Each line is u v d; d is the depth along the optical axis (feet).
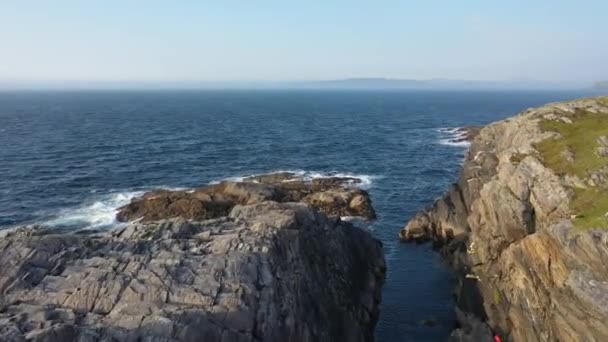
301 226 122.62
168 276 90.68
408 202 229.66
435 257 164.76
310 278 107.24
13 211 201.26
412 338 117.60
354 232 151.33
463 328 117.29
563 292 92.32
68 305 82.89
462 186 181.06
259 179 255.50
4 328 73.10
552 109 170.09
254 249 101.24
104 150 343.87
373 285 135.95
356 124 573.74
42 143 370.32
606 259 86.69
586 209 104.53
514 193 126.52
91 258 97.81
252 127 522.47
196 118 632.38
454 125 571.28
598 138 134.51
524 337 103.71
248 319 83.10
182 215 185.26
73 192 230.48
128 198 221.25
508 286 114.83
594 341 83.51
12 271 90.74
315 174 277.44
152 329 76.23
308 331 92.12
